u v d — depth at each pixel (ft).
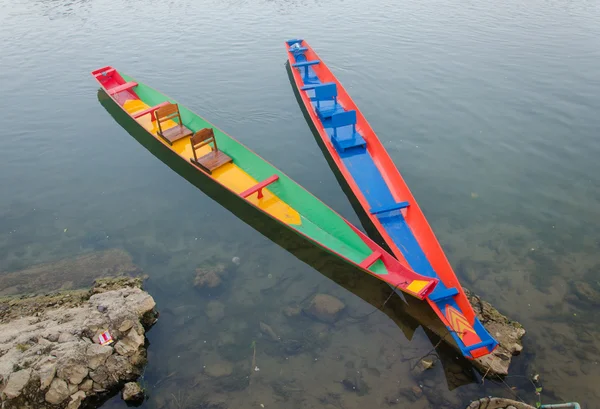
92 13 80.33
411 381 24.47
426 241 30.86
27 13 80.74
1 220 36.32
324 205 33.55
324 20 76.02
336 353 26.20
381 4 83.82
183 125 46.96
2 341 23.79
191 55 63.82
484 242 33.32
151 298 27.96
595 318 27.35
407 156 43.11
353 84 56.03
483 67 58.75
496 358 24.85
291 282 31.07
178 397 23.93
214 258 32.89
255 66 60.95
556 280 29.96
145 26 73.77
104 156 44.57
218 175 39.91
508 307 28.27
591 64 58.29
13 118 50.01
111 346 24.54
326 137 43.78
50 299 28.19
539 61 59.62
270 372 25.18
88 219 36.60
